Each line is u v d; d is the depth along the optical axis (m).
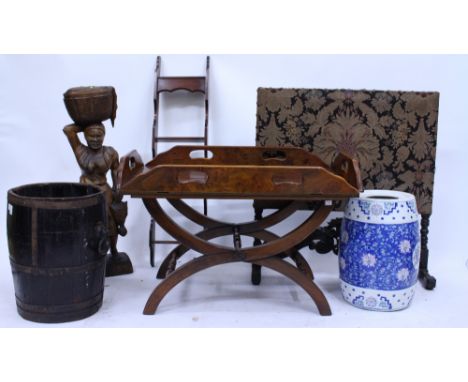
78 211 2.35
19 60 3.17
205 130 3.07
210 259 2.51
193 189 2.31
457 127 3.21
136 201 3.34
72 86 3.20
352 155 2.93
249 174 2.30
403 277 2.56
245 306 2.66
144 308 2.55
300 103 2.90
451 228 3.32
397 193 2.73
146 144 3.26
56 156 3.27
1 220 3.34
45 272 2.35
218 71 3.19
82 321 2.45
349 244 2.62
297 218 3.33
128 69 3.20
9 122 3.23
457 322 2.49
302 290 2.90
